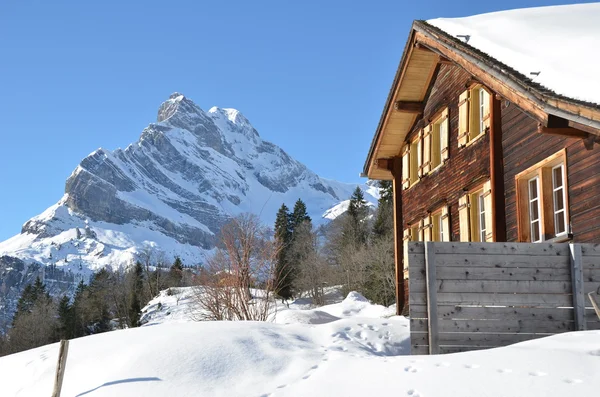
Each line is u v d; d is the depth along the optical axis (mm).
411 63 18828
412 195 21312
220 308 21703
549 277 10234
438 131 19516
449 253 10148
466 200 16375
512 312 10125
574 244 10211
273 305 22594
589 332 9188
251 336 10617
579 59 11500
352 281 54250
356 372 8219
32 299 96438
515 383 7121
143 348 10109
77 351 11156
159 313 55156
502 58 13141
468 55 14062
